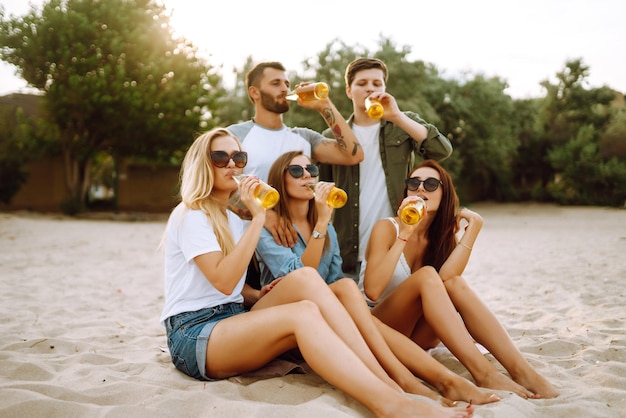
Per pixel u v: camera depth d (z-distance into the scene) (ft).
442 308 9.13
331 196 9.91
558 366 9.83
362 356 8.06
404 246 10.32
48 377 9.20
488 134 89.15
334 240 10.93
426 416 7.01
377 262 10.27
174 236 9.04
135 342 12.20
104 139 67.10
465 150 88.63
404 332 10.10
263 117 12.45
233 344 8.26
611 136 86.74
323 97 12.05
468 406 7.38
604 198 84.74
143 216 64.80
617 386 8.70
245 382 8.73
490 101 87.86
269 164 12.09
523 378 8.69
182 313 8.93
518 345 11.55
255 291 10.09
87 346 11.42
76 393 8.16
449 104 85.40
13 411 7.35
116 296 18.33
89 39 63.52
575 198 86.89
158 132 64.80
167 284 9.20
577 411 7.54
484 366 8.71
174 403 7.71
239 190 8.73
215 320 8.83
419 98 69.67
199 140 9.27
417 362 8.61
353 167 12.97
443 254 10.89
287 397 8.16
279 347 8.25
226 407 7.48
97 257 28.68
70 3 63.26
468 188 97.86
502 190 96.27
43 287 19.31
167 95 65.26
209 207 8.94
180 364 8.94
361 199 12.98
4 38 61.21
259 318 8.14
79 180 68.59
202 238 8.64
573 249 31.35
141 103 62.75
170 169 73.67
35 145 65.82
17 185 64.75
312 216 10.91
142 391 8.30
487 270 24.76
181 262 9.04
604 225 50.98
